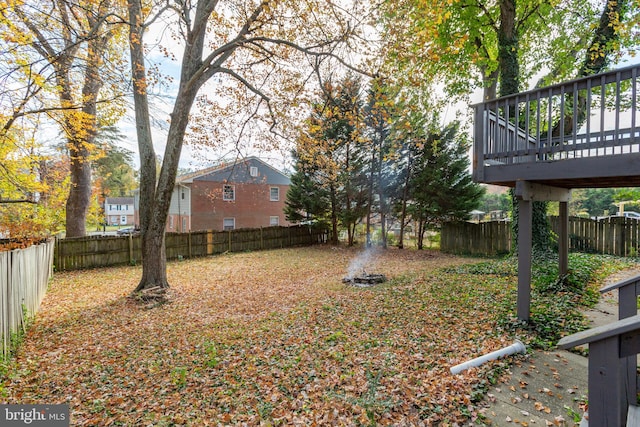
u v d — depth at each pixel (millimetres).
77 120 7816
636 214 20656
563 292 5945
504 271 8109
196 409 3186
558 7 8789
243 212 23312
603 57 8047
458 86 10969
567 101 8891
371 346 4438
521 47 10344
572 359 3676
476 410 2838
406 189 15664
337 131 14797
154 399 3418
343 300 6961
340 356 4156
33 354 4633
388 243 17594
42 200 12688
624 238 10320
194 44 7348
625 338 1395
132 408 3252
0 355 4254
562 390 3084
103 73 6566
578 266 7578
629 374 2156
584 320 4691
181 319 6148
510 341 4207
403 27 6824
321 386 3453
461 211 14180
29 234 11227
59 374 4031
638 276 2943
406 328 5035
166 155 7551
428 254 14344
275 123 9008
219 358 4359
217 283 9234
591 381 1491
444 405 2922
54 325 5840
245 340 4945
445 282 7859
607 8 7746
